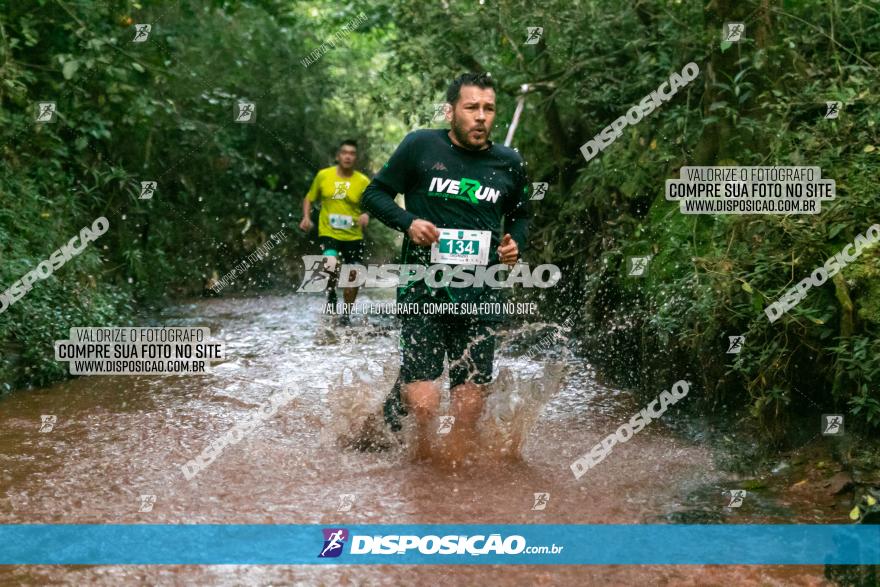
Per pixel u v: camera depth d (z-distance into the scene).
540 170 8.60
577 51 7.77
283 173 13.86
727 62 5.81
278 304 10.80
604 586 3.09
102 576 3.17
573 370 6.43
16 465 4.40
